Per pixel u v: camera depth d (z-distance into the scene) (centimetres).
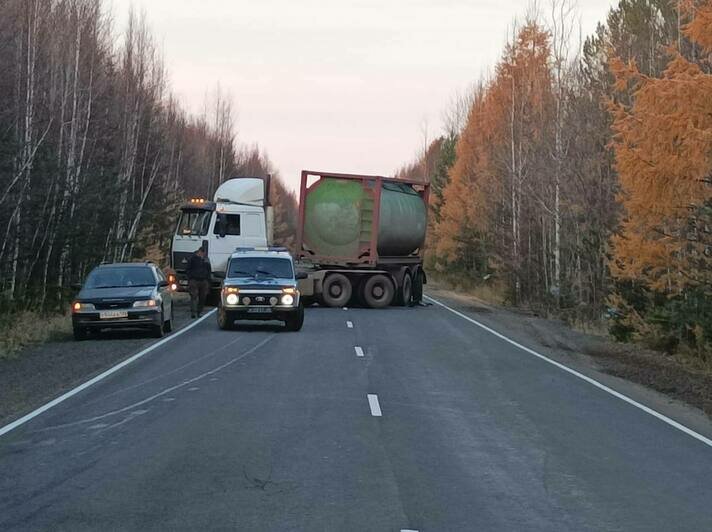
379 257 3738
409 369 1895
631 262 2439
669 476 1012
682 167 1816
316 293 3684
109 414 1310
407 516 813
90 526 764
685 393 1767
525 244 4631
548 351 2430
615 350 2611
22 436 1153
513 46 4941
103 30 4181
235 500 854
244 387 1584
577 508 865
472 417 1357
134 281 2481
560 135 3947
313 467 998
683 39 2588
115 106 4359
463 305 4381
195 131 9044
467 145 6525
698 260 2280
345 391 1568
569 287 4069
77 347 2194
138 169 4944
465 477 976
